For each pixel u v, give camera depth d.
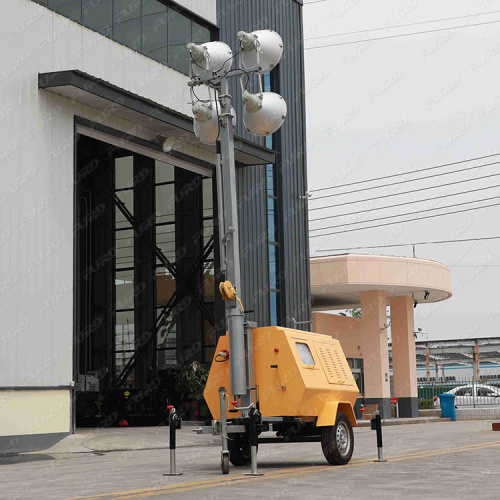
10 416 17.14
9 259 17.59
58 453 17.11
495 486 9.21
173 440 11.45
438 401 46.84
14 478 11.78
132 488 9.69
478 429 25.33
